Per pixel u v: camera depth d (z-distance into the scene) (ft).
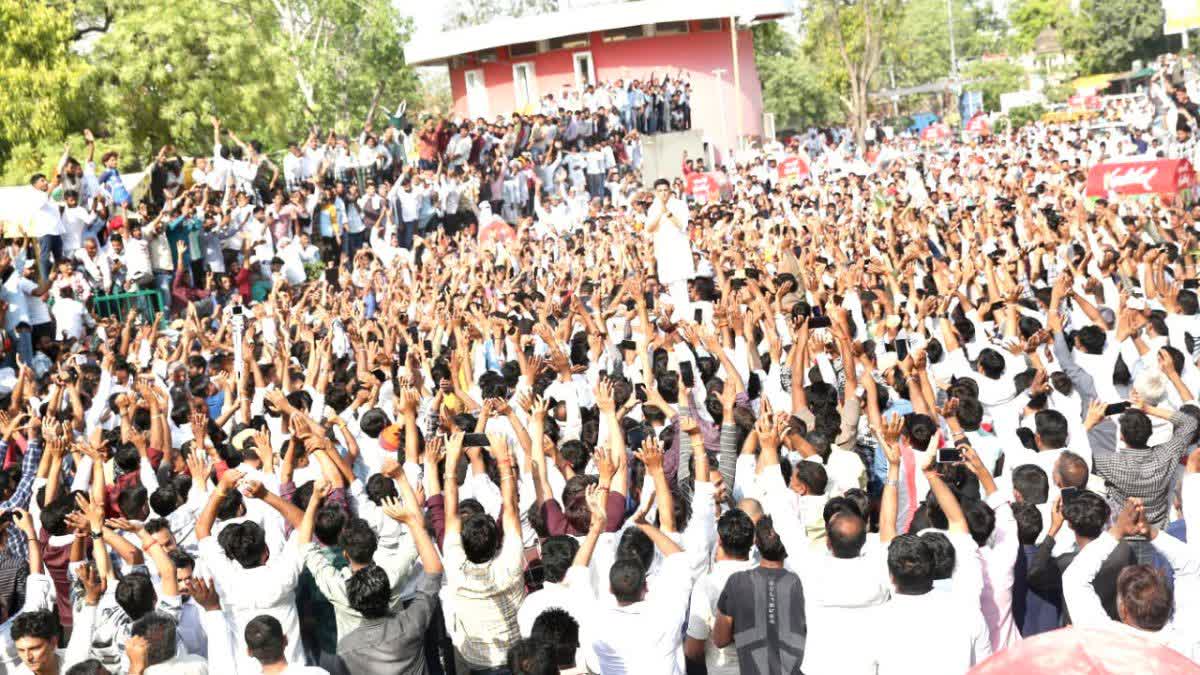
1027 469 24.22
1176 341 39.96
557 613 18.37
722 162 140.87
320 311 50.47
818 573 19.13
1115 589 19.98
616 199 108.88
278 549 24.49
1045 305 43.34
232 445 29.96
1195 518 22.86
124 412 32.81
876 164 142.51
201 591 19.92
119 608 21.90
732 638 19.94
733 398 26.78
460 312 39.96
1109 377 35.35
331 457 24.48
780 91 272.92
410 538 23.21
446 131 104.37
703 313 48.80
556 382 35.65
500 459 22.16
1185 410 27.14
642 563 20.80
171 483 27.12
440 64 169.37
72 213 63.16
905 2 242.17
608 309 45.85
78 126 97.30
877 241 63.21
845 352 29.50
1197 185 80.12
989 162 120.26
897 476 21.34
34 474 30.35
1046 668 10.07
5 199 61.21
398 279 58.39
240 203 72.74
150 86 102.32
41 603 23.56
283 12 181.68
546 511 23.93
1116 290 46.47
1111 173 72.64
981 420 30.45
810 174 124.26
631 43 154.92
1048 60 295.07
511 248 71.36
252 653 18.43
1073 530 21.26
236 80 106.42
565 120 117.29
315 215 80.89
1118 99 203.62
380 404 35.81
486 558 21.04
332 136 90.02
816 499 24.04
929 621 18.47
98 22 106.83
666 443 28.76
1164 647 10.33
